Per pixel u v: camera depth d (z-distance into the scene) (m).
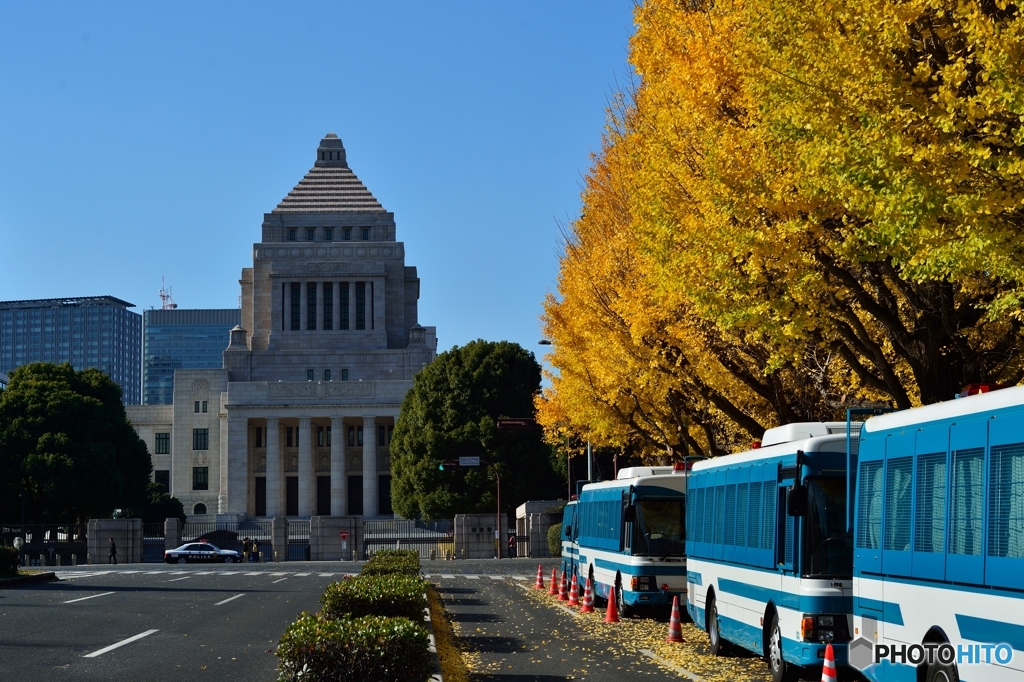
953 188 12.59
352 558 73.56
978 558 10.08
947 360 17.70
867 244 15.39
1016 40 11.50
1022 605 9.27
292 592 34.00
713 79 19.20
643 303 24.62
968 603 10.25
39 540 76.25
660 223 19.83
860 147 13.49
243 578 44.06
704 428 31.47
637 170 22.45
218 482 132.75
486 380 89.88
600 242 29.89
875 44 13.62
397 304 139.12
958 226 12.63
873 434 12.89
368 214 143.00
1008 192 12.16
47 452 88.69
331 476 127.12
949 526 10.72
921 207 12.73
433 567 58.19
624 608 24.62
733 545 17.44
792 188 16.50
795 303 17.66
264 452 130.75
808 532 14.23
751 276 17.53
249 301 142.88
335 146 148.75
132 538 70.62
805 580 14.09
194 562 70.12
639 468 25.84
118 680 15.00
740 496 17.30
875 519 12.62
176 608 27.28
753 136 17.30
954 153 12.62
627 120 27.72
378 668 11.02
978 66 13.66
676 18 21.33
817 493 14.35
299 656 11.07
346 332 135.88
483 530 73.50
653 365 25.92
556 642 20.45
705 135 18.59
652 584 23.47
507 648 19.58
